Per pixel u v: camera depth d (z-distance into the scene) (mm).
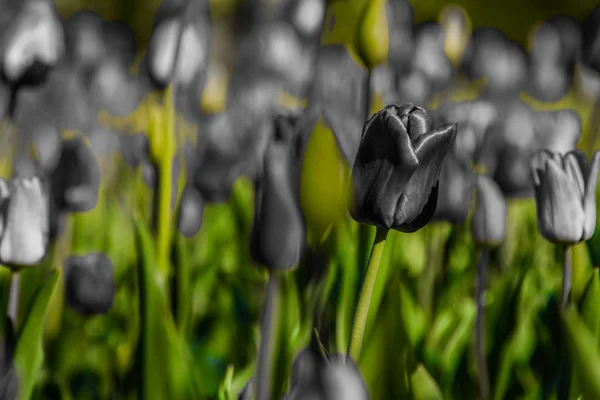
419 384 1524
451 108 2195
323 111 1555
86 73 4039
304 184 1535
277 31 3449
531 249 2057
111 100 3879
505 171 1950
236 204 2127
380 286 1603
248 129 2574
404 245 1983
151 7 10094
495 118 2098
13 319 1495
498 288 1712
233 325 1868
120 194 2771
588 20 1812
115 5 10273
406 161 1391
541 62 4027
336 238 1704
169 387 1485
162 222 1695
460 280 1973
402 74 2877
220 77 2564
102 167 3240
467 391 1682
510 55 3854
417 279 1951
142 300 1487
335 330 1711
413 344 1663
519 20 12562
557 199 1548
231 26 9117
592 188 1548
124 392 1570
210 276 1972
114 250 2221
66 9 10172
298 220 1452
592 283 1558
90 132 3736
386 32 1746
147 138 1699
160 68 1706
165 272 1692
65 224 1787
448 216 1828
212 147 2105
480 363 1630
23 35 1698
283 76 3311
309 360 1269
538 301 1839
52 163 1840
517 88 3850
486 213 1638
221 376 1756
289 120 1559
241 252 2072
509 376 1686
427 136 1396
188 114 2541
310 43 2430
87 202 1776
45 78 1715
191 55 1828
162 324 1485
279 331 1570
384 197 1398
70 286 1759
